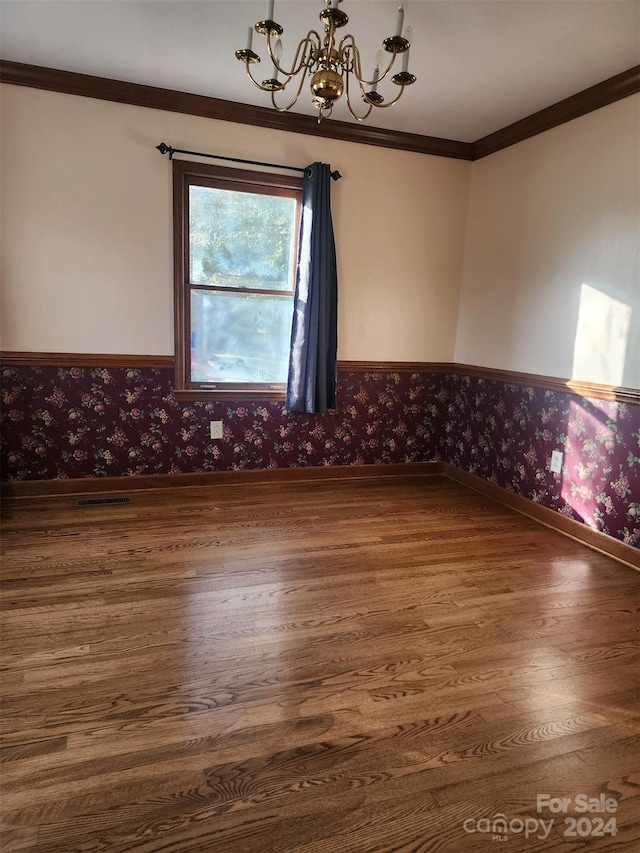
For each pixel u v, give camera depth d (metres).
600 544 2.90
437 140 3.71
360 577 2.52
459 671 1.88
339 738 1.56
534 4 2.12
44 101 2.95
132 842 1.24
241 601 2.26
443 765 1.48
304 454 3.88
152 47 2.63
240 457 3.72
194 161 3.24
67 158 3.04
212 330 3.52
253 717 1.63
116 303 3.27
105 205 3.15
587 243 2.93
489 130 3.53
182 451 3.57
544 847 1.27
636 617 2.26
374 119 3.39
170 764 1.45
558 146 3.10
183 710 1.65
